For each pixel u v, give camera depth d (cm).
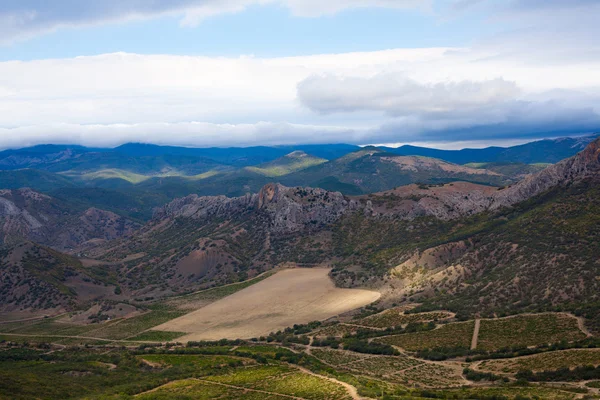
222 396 16575
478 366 18462
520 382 16225
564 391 14725
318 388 16612
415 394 15550
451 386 16712
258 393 16638
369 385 16525
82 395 17125
